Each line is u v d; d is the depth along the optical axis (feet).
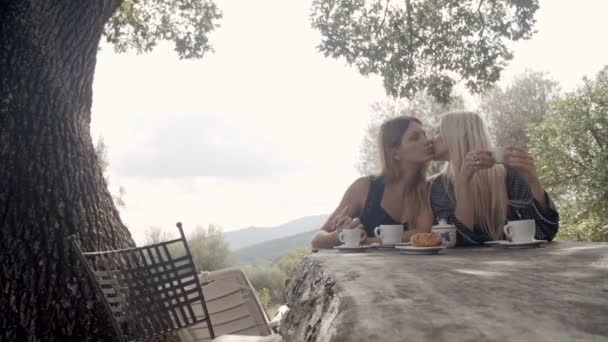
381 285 2.17
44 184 8.45
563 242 5.89
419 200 8.49
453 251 5.33
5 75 8.87
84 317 7.84
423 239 5.12
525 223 5.47
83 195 8.82
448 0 23.67
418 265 3.15
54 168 8.66
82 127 9.56
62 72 9.40
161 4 24.23
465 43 23.68
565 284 2.14
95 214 8.82
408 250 5.12
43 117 8.89
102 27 10.37
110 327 7.91
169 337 8.82
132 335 6.19
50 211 8.30
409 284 2.18
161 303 6.51
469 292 1.95
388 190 8.82
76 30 9.64
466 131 7.70
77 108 9.55
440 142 7.96
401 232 6.98
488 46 23.13
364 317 1.53
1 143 8.42
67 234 8.27
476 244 6.79
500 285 2.13
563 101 32.94
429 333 1.32
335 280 2.44
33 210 8.21
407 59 23.89
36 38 9.18
